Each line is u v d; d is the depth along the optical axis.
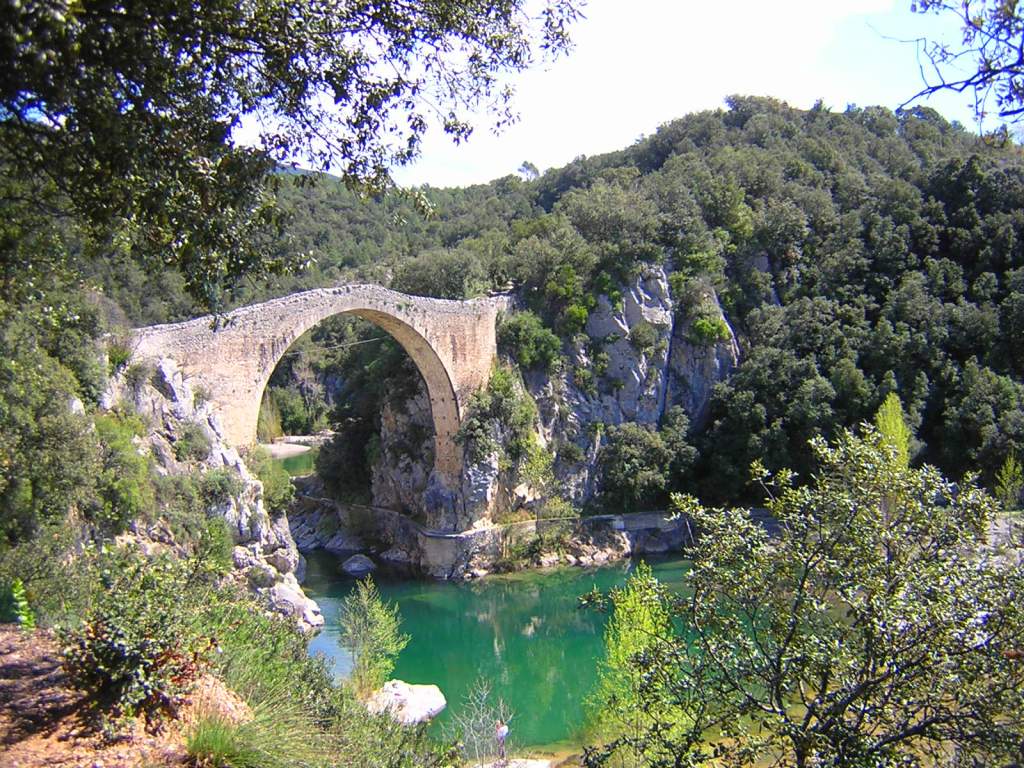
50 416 16.12
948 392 46.03
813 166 69.06
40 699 8.29
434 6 8.99
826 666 8.51
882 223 55.34
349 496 51.09
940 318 48.25
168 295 35.97
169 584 9.80
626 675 17.06
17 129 7.57
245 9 7.45
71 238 10.54
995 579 8.51
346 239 80.00
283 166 8.95
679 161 68.44
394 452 47.56
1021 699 7.91
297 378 84.75
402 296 38.69
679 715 13.16
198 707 8.62
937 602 8.27
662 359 50.47
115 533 18.34
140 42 6.93
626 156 82.94
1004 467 37.81
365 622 26.05
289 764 8.57
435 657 31.42
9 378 15.34
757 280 55.06
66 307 15.16
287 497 31.16
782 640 9.12
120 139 7.01
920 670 8.18
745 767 10.41
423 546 42.41
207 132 8.09
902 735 8.11
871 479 9.47
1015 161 57.56
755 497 47.00
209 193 8.18
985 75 6.05
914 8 6.33
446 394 42.94
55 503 15.55
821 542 9.32
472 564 41.66
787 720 8.34
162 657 8.69
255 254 8.69
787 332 50.09
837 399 46.41
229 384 28.06
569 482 46.91
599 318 50.19
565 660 30.97
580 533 44.91
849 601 8.58
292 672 11.99
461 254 51.03
